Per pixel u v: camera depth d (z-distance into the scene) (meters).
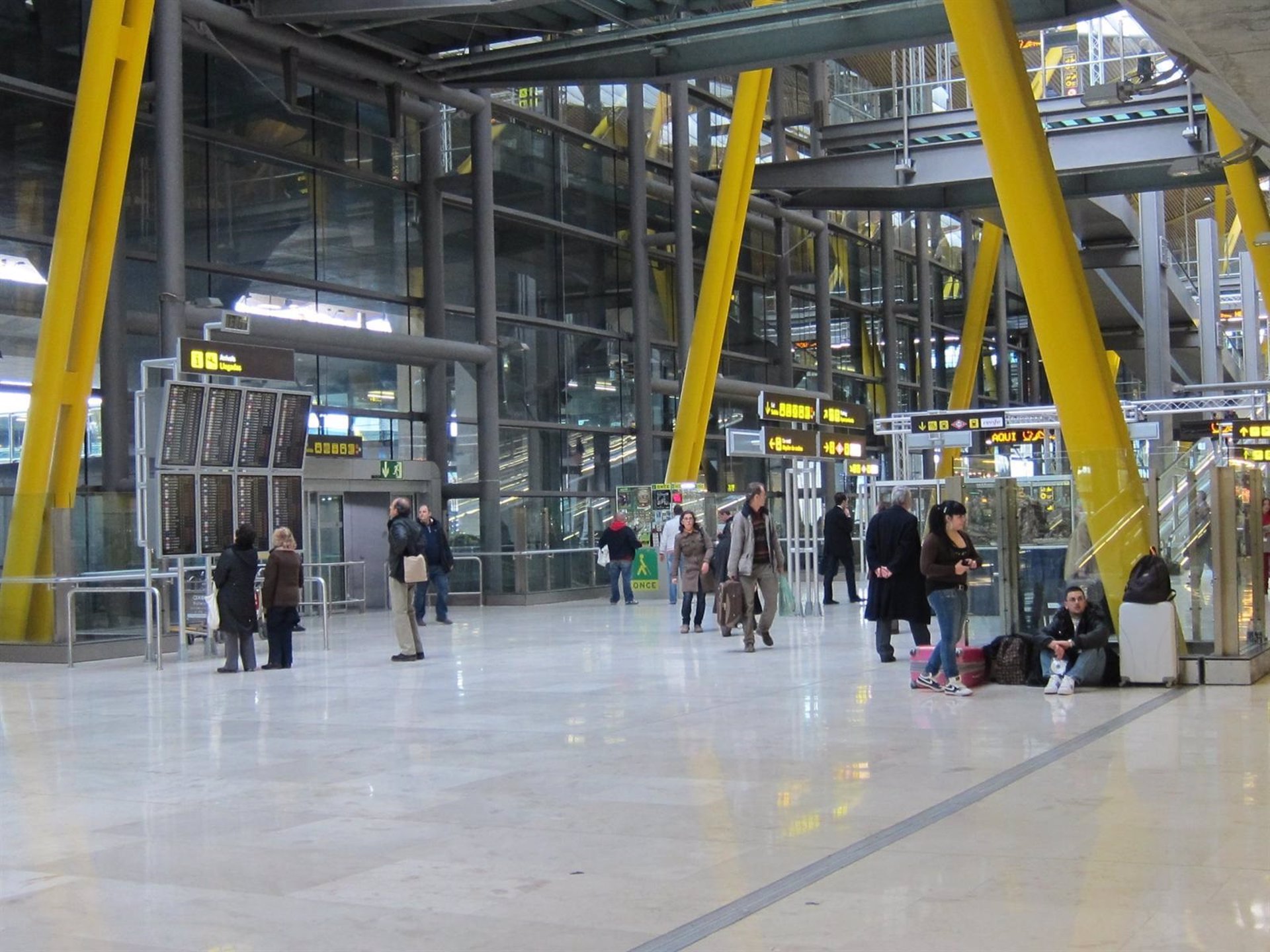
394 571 16.94
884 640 15.61
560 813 7.48
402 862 6.45
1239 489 13.34
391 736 10.58
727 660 16.22
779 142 41.22
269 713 12.28
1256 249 26.83
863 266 48.28
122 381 22.70
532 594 28.58
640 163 34.59
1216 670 12.69
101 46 19.00
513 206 32.09
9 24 21.69
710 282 30.36
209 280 24.59
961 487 13.95
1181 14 11.63
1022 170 13.54
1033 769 8.44
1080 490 13.47
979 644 13.87
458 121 30.50
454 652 18.09
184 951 5.09
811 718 11.05
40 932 5.38
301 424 19.64
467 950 5.03
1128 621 12.71
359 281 27.94
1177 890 5.54
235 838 7.07
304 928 5.37
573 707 12.05
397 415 28.62
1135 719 10.61
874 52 24.03
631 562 28.33
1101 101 28.36
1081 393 13.52
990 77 13.54
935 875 5.88
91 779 8.98
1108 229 43.19
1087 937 4.91
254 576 16.59
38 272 21.97
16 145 21.70
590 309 34.31
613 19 23.92
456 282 30.39
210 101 24.64
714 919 5.30
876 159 33.06
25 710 12.95
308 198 26.80
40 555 18.52
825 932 5.06
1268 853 6.15
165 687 14.84
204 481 18.25
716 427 39.34
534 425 31.91
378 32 25.44
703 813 7.36
